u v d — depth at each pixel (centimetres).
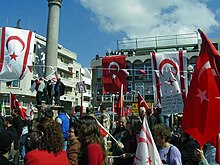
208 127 457
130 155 618
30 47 1241
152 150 416
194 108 473
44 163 329
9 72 1203
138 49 4944
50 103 1366
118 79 1478
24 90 4694
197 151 463
